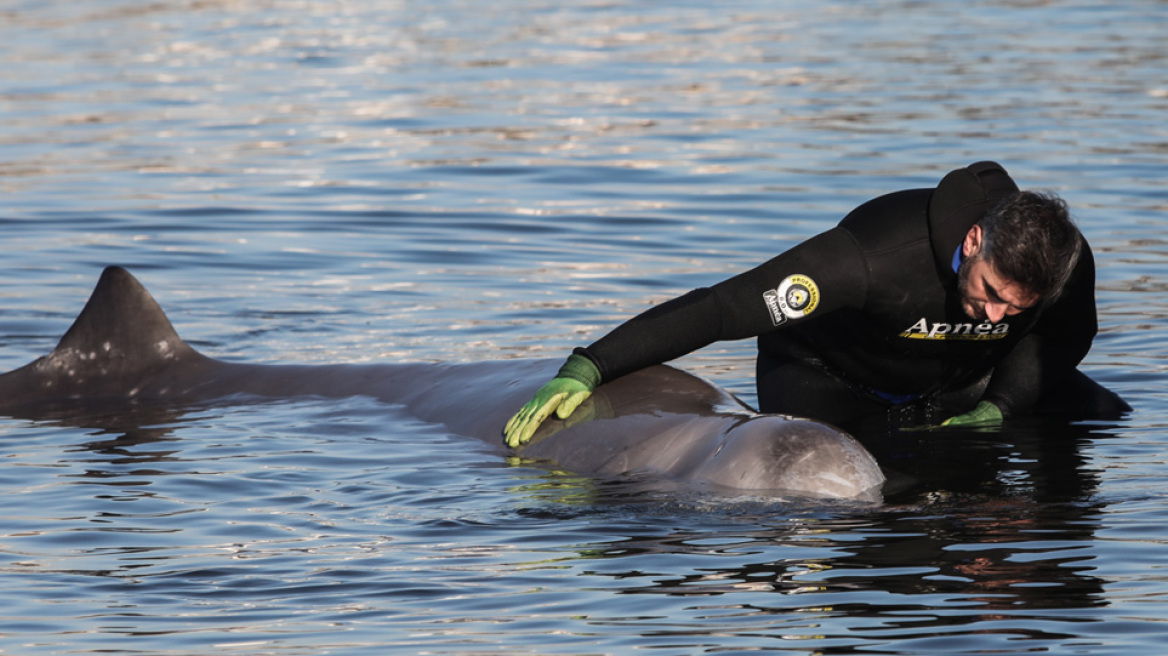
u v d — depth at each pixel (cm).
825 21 7681
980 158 4322
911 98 5369
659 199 3975
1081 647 1314
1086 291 2072
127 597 1493
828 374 2209
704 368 2605
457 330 2856
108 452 2080
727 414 1950
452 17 7944
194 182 4219
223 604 1468
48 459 2044
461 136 4828
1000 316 1814
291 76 6097
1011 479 1877
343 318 2973
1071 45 6712
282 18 8025
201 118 5216
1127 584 1469
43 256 3466
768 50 6656
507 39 7069
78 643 1372
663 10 8156
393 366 2442
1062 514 1714
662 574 1523
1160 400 2333
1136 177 4091
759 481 1783
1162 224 3634
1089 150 4425
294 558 1602
